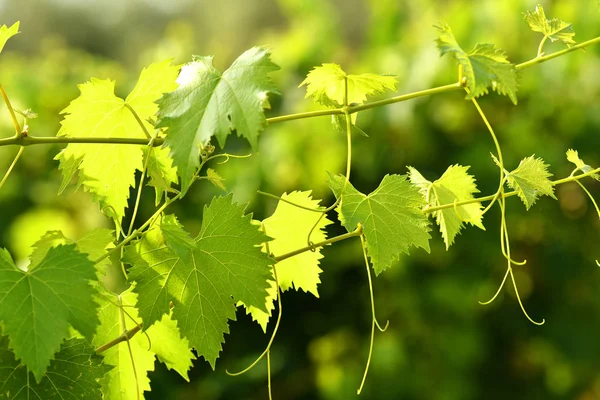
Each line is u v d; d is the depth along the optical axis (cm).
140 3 1499
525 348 393
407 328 378
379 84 151
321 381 395
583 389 405
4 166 399
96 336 148
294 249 156
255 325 395
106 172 153
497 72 124
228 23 1290
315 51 414
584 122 370
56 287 112
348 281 388
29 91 413
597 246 379
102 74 447
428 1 396
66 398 127
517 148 365
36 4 1502
